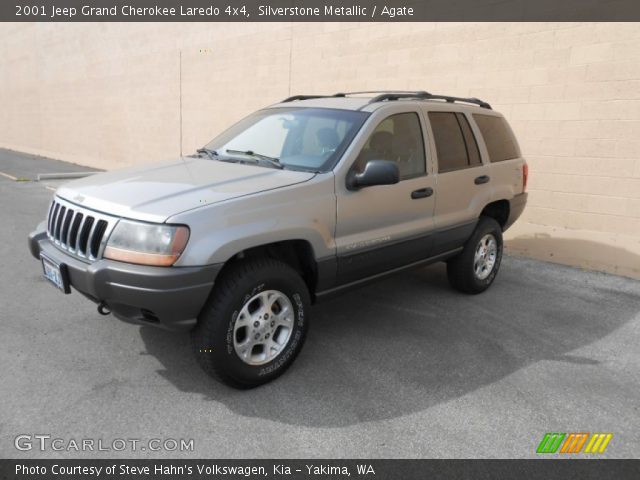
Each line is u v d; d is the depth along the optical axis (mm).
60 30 17719
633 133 6113
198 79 12297
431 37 7793
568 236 6684
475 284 5238
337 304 4969
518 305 5117
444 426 3082
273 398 3314
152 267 2934
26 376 3453
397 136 4234
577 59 6418
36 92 20078
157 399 3252
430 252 4594
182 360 3734
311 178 3588
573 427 3125
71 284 3283
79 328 4184
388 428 3043
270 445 2865
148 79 13930
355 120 4051
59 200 3607
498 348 4137
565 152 6652
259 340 3373
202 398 3281
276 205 3324
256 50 10664
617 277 6160
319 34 9375
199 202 3090
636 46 5980
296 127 4219
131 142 15062
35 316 4387
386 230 4086
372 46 8570
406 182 4207
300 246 3609
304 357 3869
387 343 4148
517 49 6918
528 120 6922
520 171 5633
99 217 3146
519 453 2871
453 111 4918
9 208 8898
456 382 3586
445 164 4645
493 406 3309
